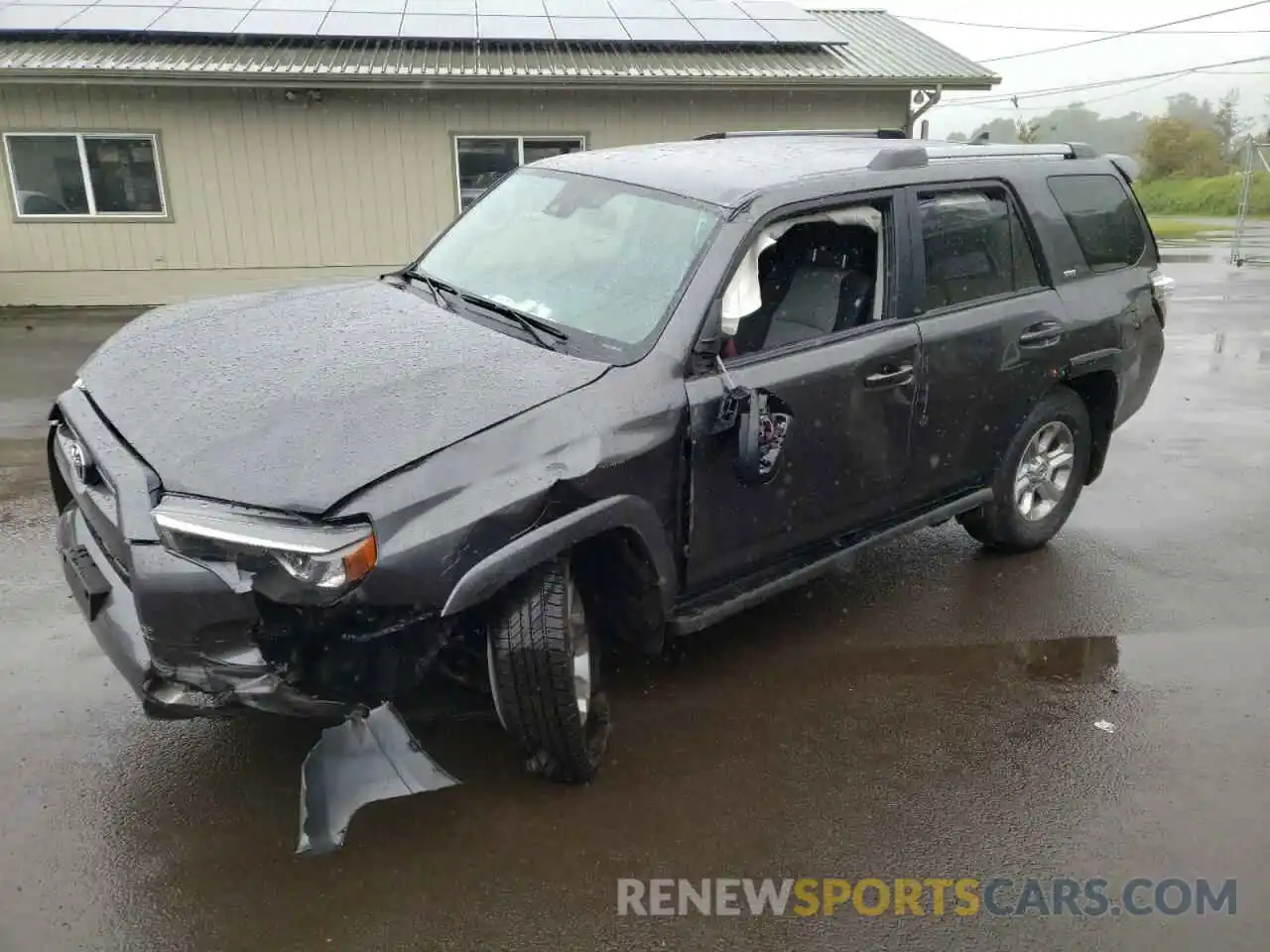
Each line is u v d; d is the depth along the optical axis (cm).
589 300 359
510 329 353
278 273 1370
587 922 276
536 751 320
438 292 392
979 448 459
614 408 315
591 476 302
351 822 310
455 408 297
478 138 1365
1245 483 655
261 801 319
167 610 266
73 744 344
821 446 379
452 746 350
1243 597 488
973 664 420
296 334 347
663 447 324
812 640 437
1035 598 482
